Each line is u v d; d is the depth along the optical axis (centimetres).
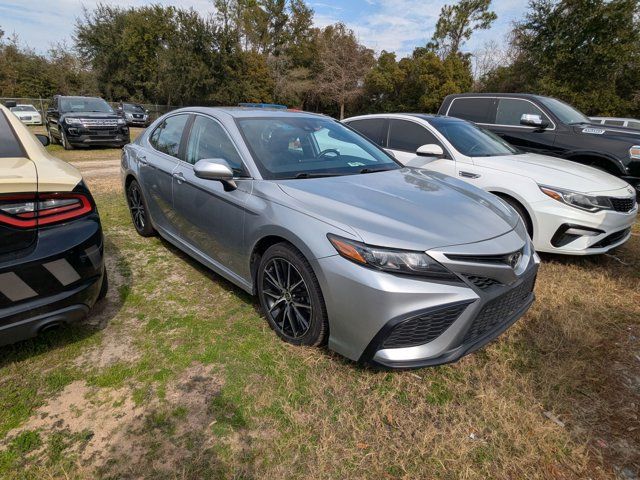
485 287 212
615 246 399
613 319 306
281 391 215
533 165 426
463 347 215
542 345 265
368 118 564
